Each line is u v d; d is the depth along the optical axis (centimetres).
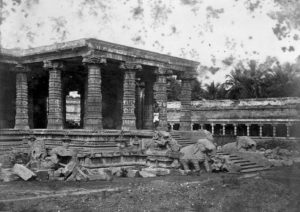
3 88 4259
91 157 2925
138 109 4806
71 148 3095
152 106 4503
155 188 2031
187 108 4391
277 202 1681
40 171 2477
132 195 1834
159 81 4006
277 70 7112
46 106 4888
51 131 3497
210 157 2986
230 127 6512
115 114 4553
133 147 3322
